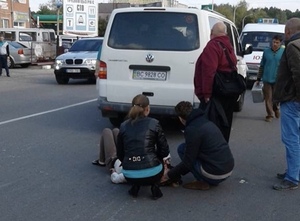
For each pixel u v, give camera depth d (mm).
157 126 4664
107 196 4766
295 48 4660
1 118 9094
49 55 28922
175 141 7297
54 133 7738
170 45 7043
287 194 4910
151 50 7066
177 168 4953
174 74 6992
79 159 6141
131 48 7176
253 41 16422
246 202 4652
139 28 7242
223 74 5422
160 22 7180
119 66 7227
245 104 12234
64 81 16797
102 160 5805
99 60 7418
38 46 27312
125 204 4547
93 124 8602
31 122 8719
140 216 4246
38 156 6254
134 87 7156
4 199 4625
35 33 29766
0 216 4199
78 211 4352
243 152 6746
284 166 5996
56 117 9336
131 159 4555
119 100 7281
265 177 5500
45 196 4730
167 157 4824
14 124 8484
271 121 9531
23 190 4895
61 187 5016
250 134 8141
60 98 12430
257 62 15086
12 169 5637
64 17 29891
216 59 5406
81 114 9742
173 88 6992
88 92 14016
